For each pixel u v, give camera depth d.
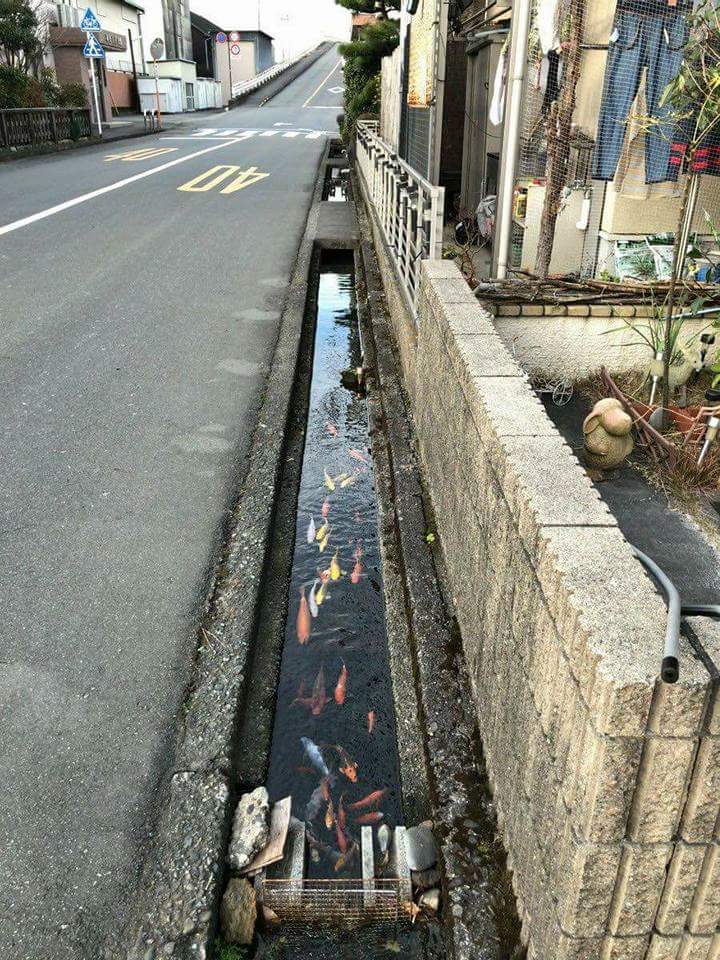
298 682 3.48
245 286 9.27
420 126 8.33
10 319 7.79
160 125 37.88
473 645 3.00
